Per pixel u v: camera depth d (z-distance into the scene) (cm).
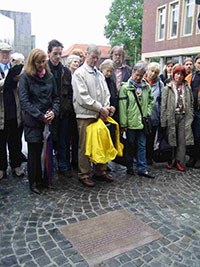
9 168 420
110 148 350
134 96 382
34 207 299
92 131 343
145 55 2161
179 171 432
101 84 354
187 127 424
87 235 249
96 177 387
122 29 4094
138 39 3975
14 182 366
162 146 434
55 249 228
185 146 430
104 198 326
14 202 309
